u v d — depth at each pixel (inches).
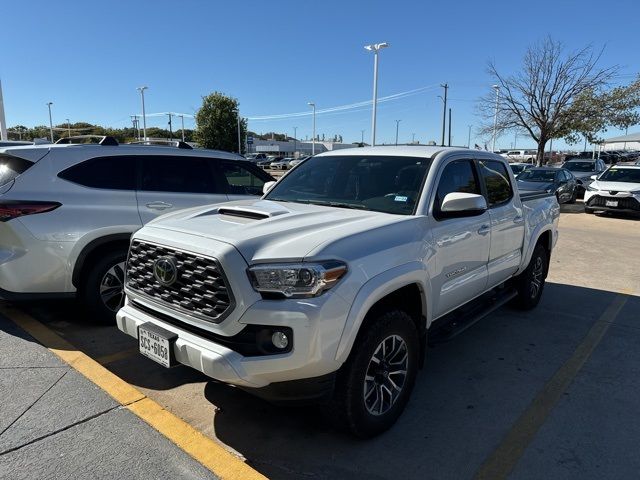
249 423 131.3
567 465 116.7
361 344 115.7
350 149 183.6
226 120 2236.7
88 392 144.3
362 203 150.6
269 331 105.1
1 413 131.8
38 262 175.2
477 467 115.6
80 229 181.8
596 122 1040.2
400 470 113.9
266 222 123.1
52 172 182.9
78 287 185.9
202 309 111.7
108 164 196.7
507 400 147.6
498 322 216.4
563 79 1033.5
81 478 107.5
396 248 123.6
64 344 177.5
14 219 171.6
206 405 139.6
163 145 223.1
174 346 114.7
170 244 118.0
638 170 615.5
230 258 106.0
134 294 130.3
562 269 323.0
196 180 220.5
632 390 155.0
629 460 119.0
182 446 120.3
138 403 139.3
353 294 109.4
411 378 133.6
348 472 112.7
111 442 120.7
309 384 108.0
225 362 104.6
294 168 185.9
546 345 191.0
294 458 117.2
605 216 611.5
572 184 709.9
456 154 165.3
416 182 149.0
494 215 177.2
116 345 178.1
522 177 692.1
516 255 202.5
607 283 287.6
